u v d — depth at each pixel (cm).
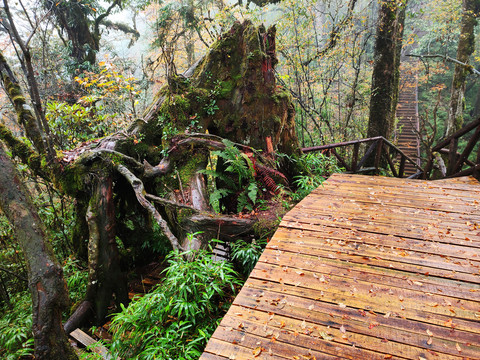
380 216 338
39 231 232
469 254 257
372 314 192
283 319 190
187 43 1095
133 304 259
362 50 852
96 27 1084
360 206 370
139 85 816
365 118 1140
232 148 434
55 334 235
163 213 476
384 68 838
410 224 317
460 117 1137
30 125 405
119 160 384
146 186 474
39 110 338
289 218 338
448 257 253
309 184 475
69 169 378
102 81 599
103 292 367
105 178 377
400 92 1834
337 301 204
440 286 217
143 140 470
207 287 256
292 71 927
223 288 324
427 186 440
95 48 1066
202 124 493
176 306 234
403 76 1802
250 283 226
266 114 492
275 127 500
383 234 297
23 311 375
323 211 357
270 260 256
